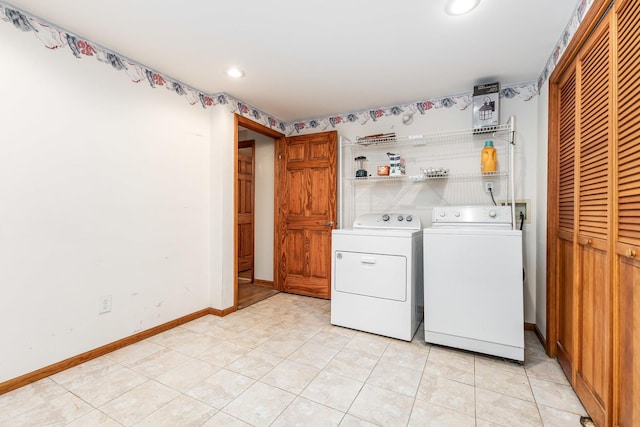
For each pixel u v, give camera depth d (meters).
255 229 3.96
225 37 1.88
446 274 2.06
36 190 1.69
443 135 2.80
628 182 1.09
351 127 3.30
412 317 2.25
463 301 2.02
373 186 3.15
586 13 1.41
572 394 1.57
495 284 1.93
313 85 2.59
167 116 2.43
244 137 4.06
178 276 2.53
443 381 1.70
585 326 1.47
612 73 1.18
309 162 3.40
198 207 2.71
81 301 1.89
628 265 1.10
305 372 1.79
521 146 2.51
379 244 2.34
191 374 1.76
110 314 2.04
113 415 1.40
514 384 1.67
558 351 1.92
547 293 2.04
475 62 2.17
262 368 1.83
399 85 2.58
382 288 2.32
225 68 2.29
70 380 1.69
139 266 2.23
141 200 2.24
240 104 2.96
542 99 2.27
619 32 1.15
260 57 2.12
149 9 1.61
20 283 1.63
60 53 1.78
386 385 1.66
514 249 1.89
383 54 2.07
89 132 1.93
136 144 2.21
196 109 2.68
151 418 1.38
